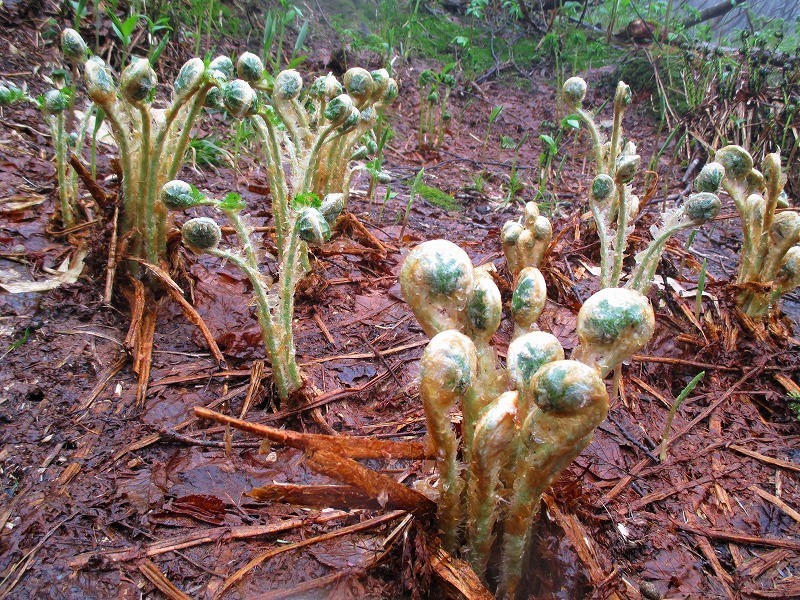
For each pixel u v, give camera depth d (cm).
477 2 203
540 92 190
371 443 36
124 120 56
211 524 41
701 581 41
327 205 50
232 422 33
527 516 32
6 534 38
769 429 57
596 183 58
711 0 297
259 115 58
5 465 43
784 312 77
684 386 62
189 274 64
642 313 30
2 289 58
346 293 70
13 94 69
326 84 72
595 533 42
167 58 122
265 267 69
